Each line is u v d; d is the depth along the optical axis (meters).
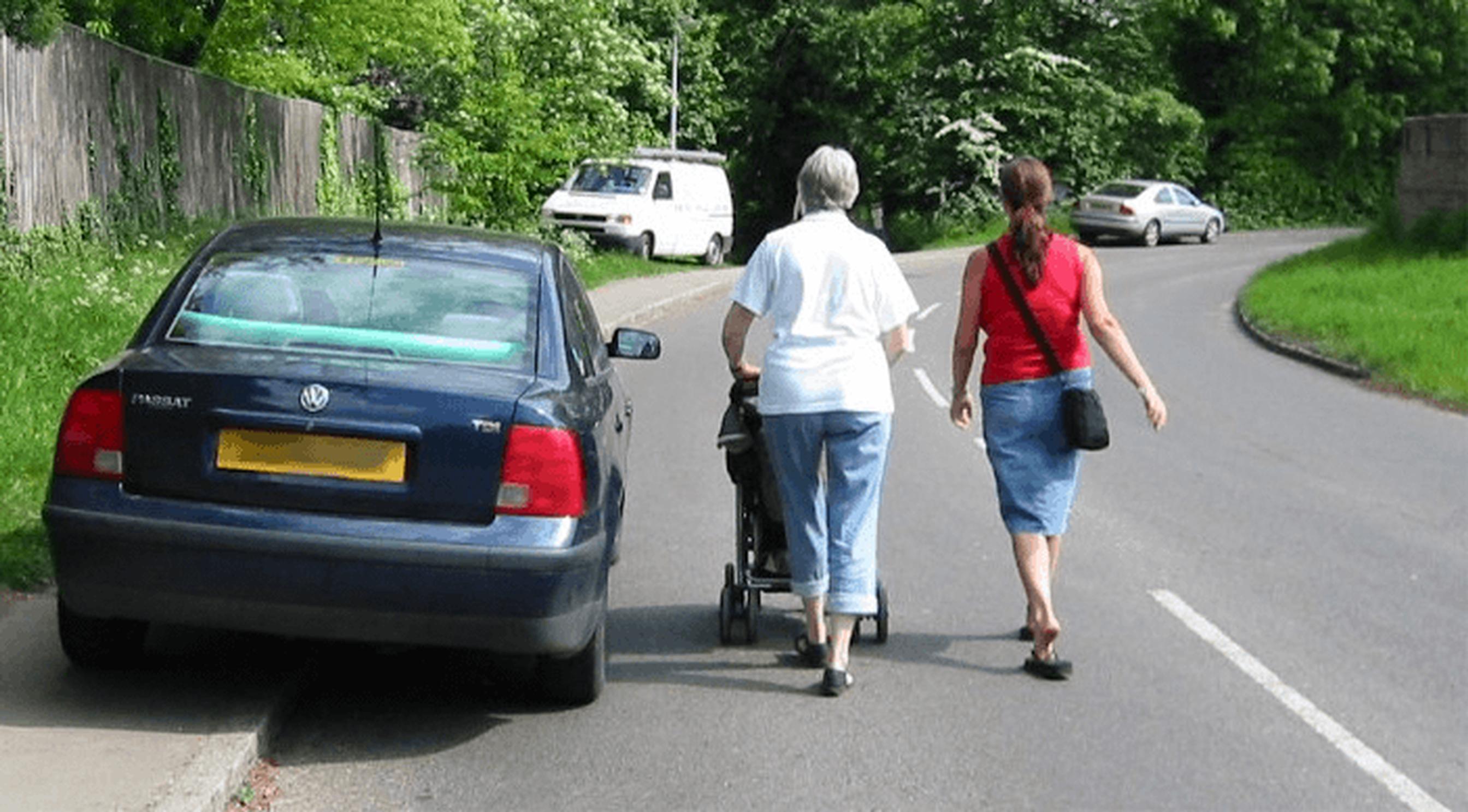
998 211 62.34
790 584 8.32
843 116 66.00
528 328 7.24
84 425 6.59
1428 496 12.99
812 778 6.41
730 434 8.13
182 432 6.52
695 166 43.19
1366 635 8.72
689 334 25.73
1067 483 7.92
